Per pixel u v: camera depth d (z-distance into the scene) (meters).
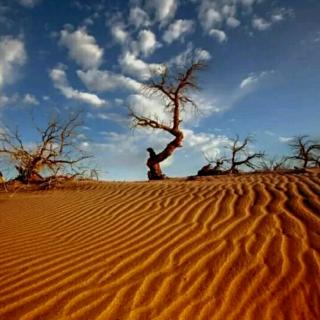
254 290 3.70
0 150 15.17
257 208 6.14
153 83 21.66
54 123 15.55
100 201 8.70
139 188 10.31
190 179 15.06
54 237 5.85
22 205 9.32
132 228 5.96
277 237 4.82
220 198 7.22
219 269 4.16
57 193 11.55
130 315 3.40
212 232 5.30
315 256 4.21
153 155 22.09
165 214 6.57
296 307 3.40
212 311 3.42
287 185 7.61
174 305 3.54
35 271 4.46
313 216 5.40
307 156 23.92
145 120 21.58
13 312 3.52
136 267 4.38
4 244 5.62
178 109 21.88
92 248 5.16
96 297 3.73
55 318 3.39
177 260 4.48
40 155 15.65
